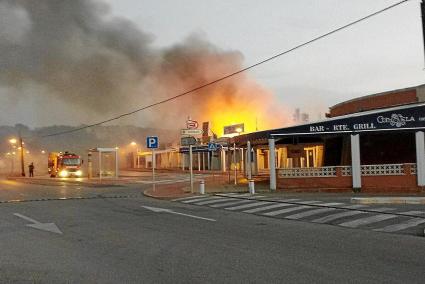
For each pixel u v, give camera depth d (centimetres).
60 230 1168
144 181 3616
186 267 733
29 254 858
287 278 656
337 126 2220
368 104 2825
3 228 1220
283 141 2920
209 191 2372
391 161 2480
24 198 2286
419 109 2156
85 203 1950
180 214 1495
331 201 1742
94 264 764
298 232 1096
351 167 2222
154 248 902
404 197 1773
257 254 833
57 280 662
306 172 2283
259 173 3919
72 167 5075
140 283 639
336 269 710
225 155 4953
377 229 1125
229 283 632
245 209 1606
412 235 1037
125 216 1453
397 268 715
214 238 1016
